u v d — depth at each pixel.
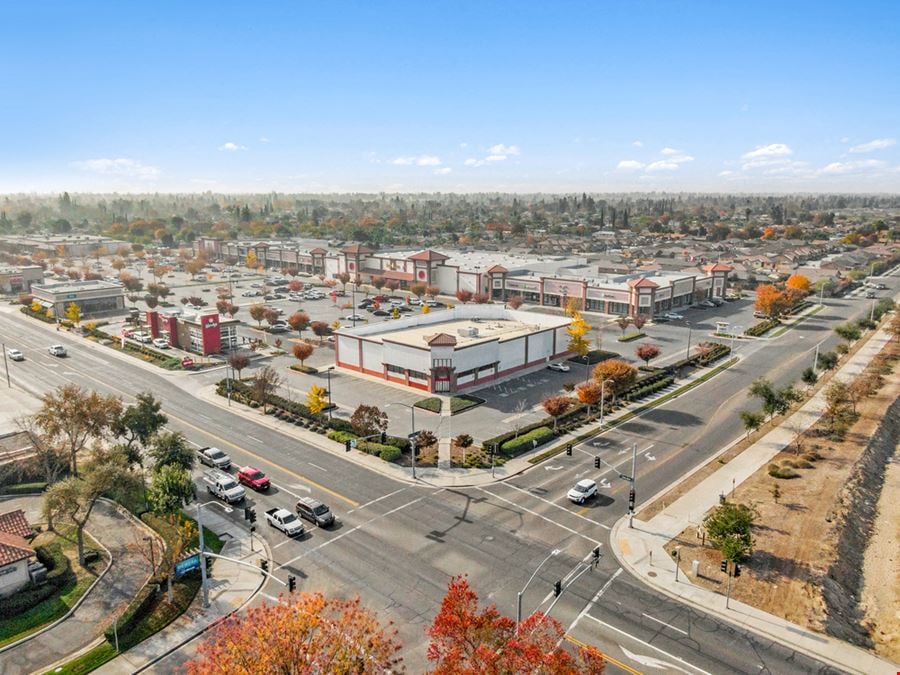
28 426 76.19
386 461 71.94
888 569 54.91
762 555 53.31
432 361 95.31
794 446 76.94
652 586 49.06
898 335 130.38
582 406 88.44
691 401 93.62
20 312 160.50
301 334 139.38
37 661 41.34
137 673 40.41
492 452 71.38
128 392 97.69
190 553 51.47
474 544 54.84
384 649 33.44
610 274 185.25
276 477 68.25
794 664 41.00
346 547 54.53
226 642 32.53
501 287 178.38
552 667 29.39
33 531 56.81
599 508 61.31
